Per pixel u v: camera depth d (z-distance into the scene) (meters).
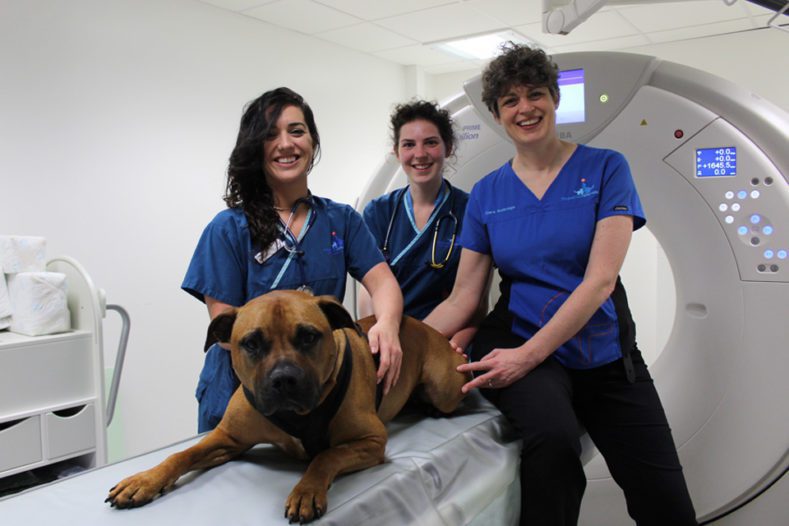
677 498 1.36
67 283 2.31
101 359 2.26
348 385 1.04
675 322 1.84
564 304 1.37
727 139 1.67
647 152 1.78
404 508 1.00
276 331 0.93
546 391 1.33
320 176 4.63
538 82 1.42
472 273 1.64
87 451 2.24
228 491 0.96
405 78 5.58
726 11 3.91
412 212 1.92
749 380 1.65
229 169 1.42
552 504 1.25
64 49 2.96
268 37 4.07
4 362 2.03
